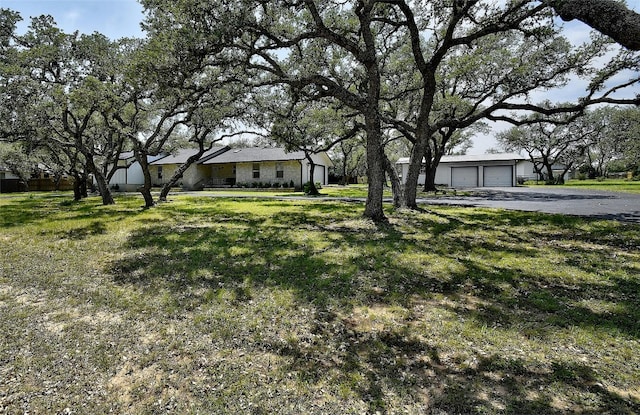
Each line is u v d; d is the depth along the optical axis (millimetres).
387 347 2770
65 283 4371
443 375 2383
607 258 5211
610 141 37312
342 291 3984
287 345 2816
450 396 2152
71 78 13125
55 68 12914
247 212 11914
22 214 11656
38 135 13305
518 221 8852
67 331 3078
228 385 2287
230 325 3166
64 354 2688
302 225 8820
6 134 12688
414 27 9625
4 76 11117
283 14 9086
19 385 2297
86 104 11336
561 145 39000
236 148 35656
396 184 12188
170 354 2689
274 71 8867
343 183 38438
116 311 3516
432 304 3607
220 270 4844
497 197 17297
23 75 11547
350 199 18062
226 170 32938
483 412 2000
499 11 8844
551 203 13438
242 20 7070
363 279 4387
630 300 3594
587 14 3148
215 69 10695
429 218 9523
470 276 4457
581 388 2207
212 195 22266
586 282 4164
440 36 12359
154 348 2777
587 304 3516
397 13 10781
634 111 31391
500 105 10812
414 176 11445
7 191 33281
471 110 15422
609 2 3064
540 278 4344
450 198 17016
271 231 7895
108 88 11180
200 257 5551
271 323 3211
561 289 3949
